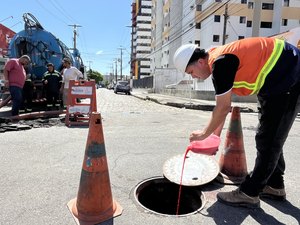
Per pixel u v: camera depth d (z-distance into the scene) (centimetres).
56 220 246
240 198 275
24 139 538
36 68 1073
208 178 323
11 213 257
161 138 572
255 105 1416
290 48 244
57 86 957
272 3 4097
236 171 341
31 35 1068
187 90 2047
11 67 730
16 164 389
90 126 249
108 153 452
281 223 249
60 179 337
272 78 236
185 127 715
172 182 318
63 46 1207
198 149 280
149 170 373
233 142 344
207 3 4006
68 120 710
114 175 353
